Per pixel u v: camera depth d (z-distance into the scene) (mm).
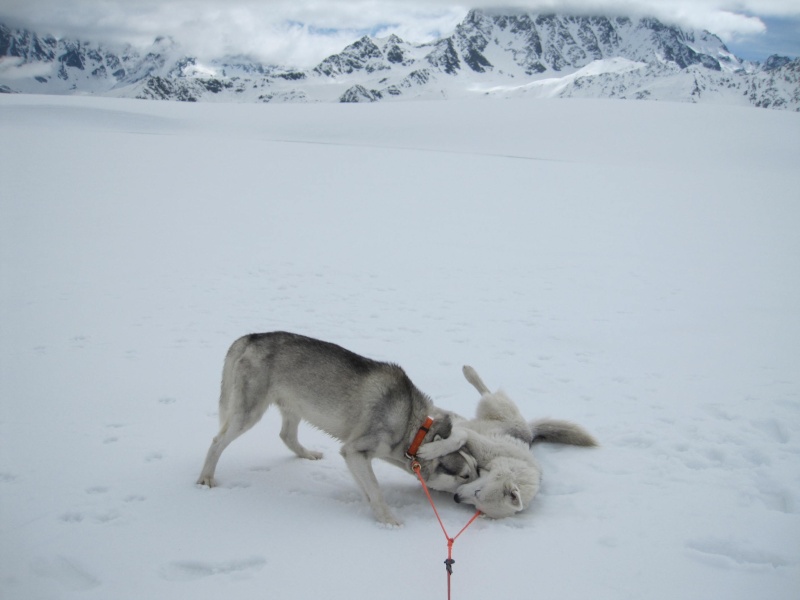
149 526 3811
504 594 3244
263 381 4453
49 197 19484
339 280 11742
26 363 6906
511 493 3961
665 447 5090
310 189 24000
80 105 64062
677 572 3453
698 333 8703
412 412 4355
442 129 54062
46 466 4555
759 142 46125
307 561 3502
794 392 6348
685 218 20219
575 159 41250
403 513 4238
